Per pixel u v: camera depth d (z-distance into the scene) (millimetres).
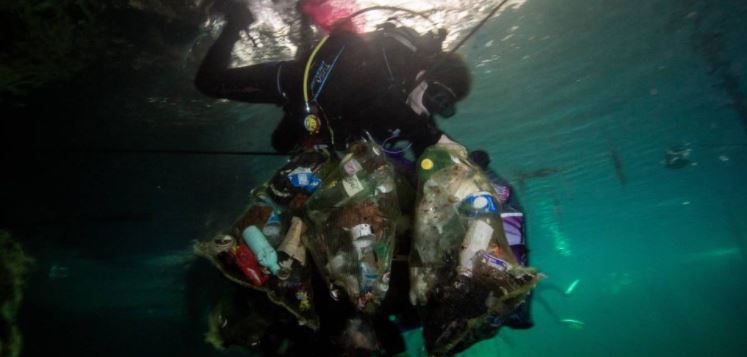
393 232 1832
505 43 8211
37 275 22469
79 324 41156
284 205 1986
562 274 50562
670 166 17750
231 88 2697
